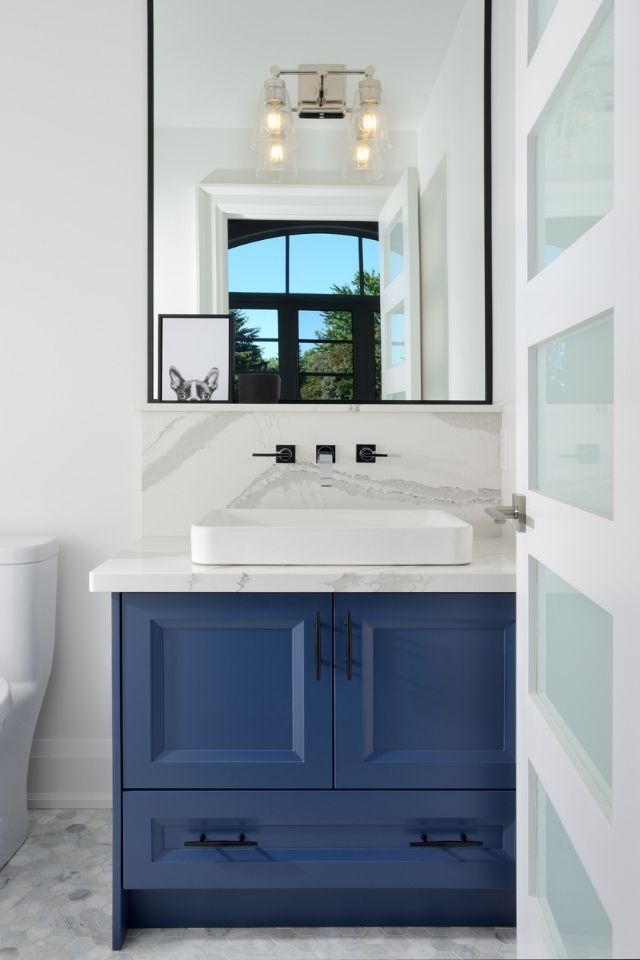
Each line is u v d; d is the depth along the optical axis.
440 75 2.16
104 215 2.17
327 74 2.16
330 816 1.58
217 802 1.58
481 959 1.55
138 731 1.57
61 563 2.21
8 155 2.15
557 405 1.16
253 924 1.67
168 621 1.57
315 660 1.57
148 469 2.14
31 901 1.74
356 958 1.56
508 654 1.58
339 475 2.16
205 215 2.17
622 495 0.85
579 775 1.00
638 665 0.80
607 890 0.89
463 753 1.59
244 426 2.14
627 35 0.82
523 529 1.31
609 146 0.92
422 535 1.61
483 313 2.18
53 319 2.18
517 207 1.34
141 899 1.66
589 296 0.96
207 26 2.15
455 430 2.15
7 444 2.20
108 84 2.15
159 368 2.17
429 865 1.59
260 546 1.61
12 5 2.14
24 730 1.97
